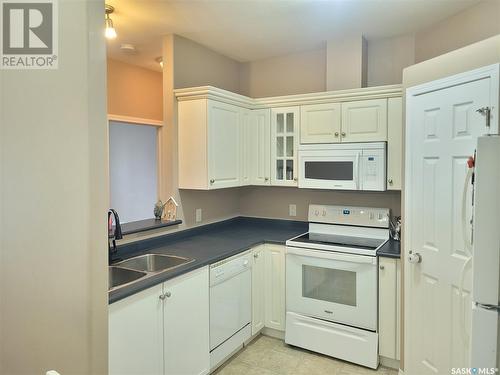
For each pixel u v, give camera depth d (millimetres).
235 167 3238
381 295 2619
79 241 1528
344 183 2969
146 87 4277
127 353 1872
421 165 2242
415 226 2311
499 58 1762
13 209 1781
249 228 3684
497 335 1454
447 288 2057
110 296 1777
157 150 4562
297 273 2932
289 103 3242
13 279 1814
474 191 1493
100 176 1516
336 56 3186
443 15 2639
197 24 2814
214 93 2910
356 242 2939
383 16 2674
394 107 2814
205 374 2461
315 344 2861
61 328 1617
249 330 2965
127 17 2678
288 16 2676
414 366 2357
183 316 2250
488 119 1752
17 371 1834
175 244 2912
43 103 1616
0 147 1805
